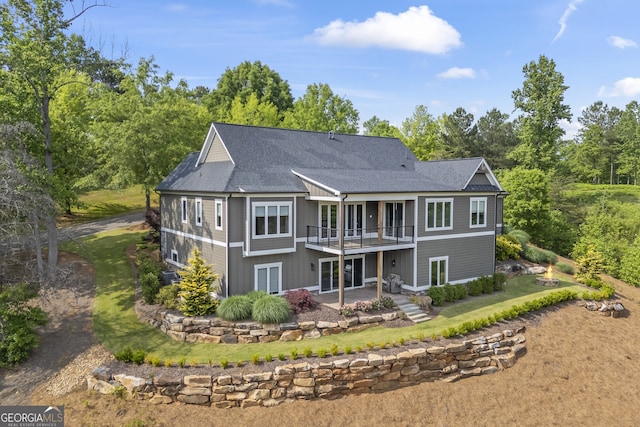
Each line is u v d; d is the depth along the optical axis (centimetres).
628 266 3881
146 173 3497
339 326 2050
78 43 2603
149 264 2594
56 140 2925
